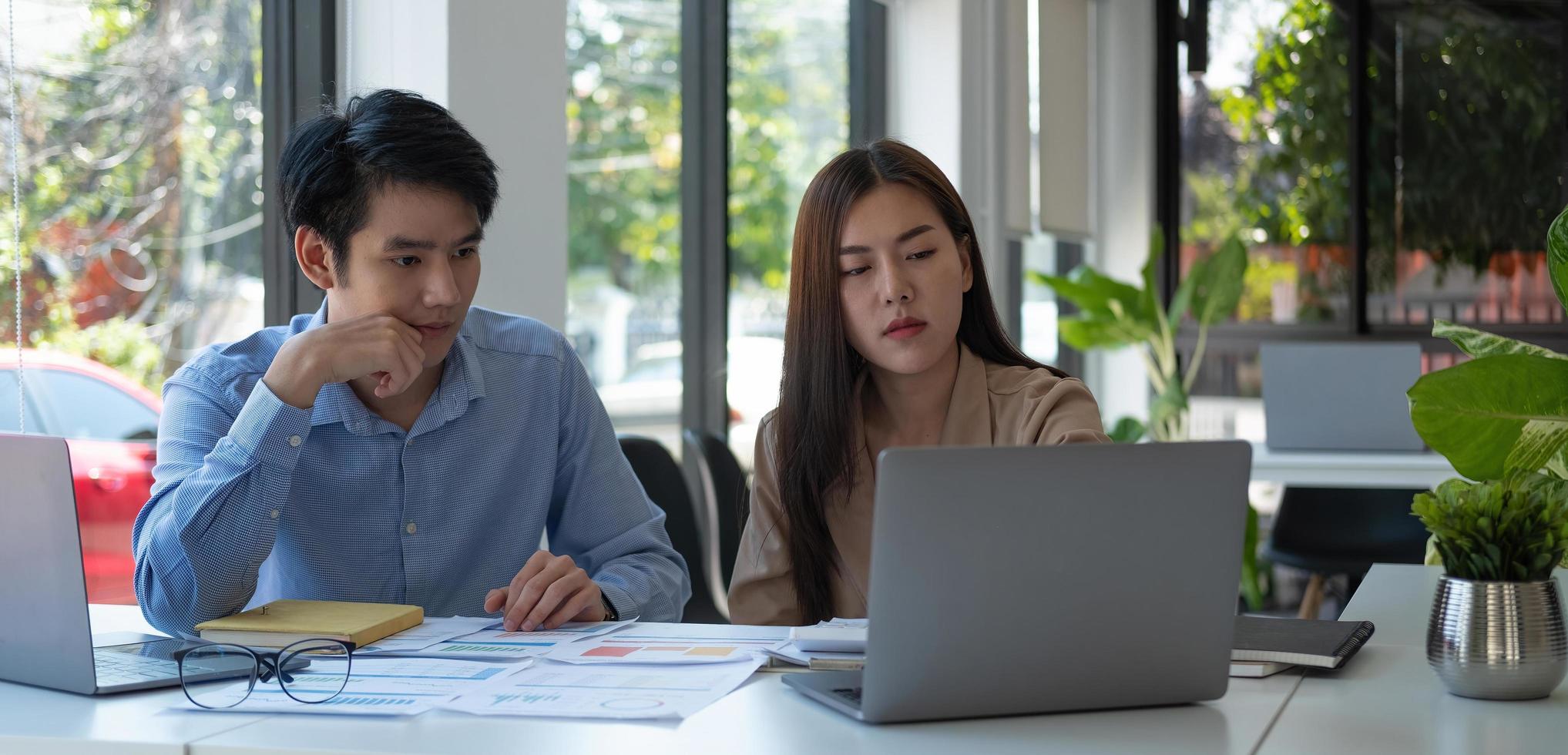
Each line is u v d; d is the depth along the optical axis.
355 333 1.47
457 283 1.54
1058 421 1.61
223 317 2.39
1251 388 5.80
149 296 2.26
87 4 2.14
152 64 2.25
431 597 1.70
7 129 2.03
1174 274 5.99
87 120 2.15
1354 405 3.79
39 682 1.17
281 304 2.48
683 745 0.95
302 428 1.48
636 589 1.66
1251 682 1.17
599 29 3.22
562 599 1.41
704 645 1.29
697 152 3.55
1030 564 1.02
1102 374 6.08
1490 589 1.09
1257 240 5.82
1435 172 5.51
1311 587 4.03
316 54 2.45
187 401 1.60
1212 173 5.92
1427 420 1.55
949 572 1.00
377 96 1.53
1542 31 5.33
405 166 1.46
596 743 0.96
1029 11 4.93
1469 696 1.10
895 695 1.00
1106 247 6.02
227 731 1.00
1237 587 1.07
